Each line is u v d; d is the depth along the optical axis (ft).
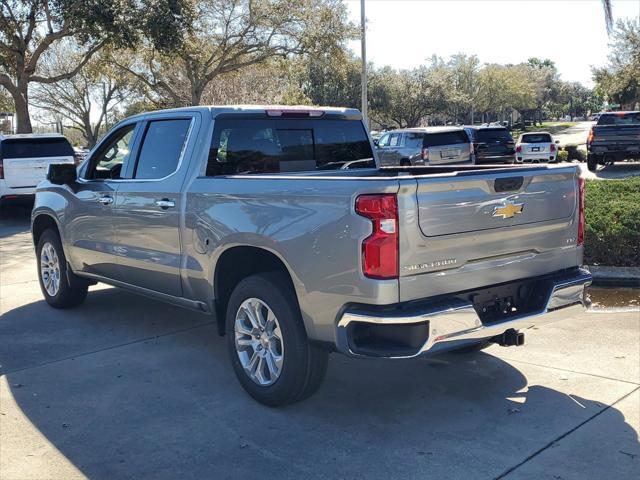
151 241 17.52
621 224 26.89
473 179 12.78
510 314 13.93
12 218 51.88
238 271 15.96
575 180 15.03
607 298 23.75
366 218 11.98
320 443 13.00
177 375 16.70
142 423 13.96
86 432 13.56
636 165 82.64
